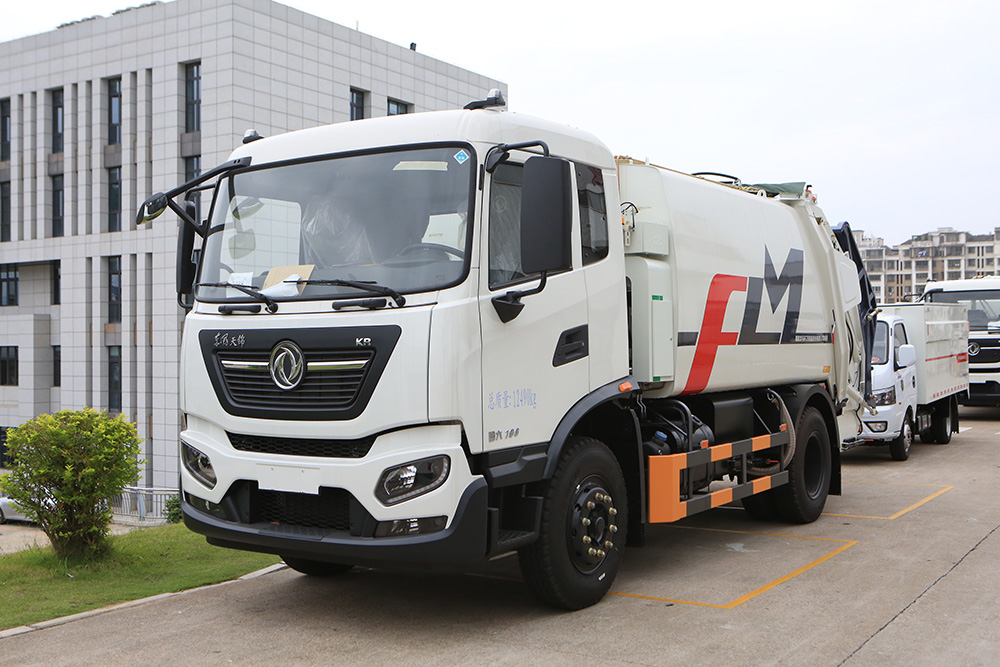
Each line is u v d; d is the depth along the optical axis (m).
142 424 37.72
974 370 21.31
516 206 5.74
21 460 7.41
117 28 38.12
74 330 40.22
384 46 41.38
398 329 5.21
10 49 41.88
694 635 5.54
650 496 6.86
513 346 5.56
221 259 6.09
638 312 6.88
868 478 12.77
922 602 6.22
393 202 5.58
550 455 5.78
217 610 6.23
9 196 43.59
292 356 5.46
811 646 5.31
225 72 35.00
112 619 6.03
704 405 7.96
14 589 6.82
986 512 9.80
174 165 36.72
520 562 5.92
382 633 5.66
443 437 5.21
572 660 5.09
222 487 5.79
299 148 6.05
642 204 7.12
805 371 9.56
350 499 5.33
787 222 9.40
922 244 168.38
